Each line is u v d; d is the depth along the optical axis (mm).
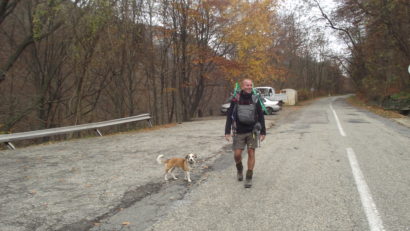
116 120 15188
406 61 27641
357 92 48688
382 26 27359
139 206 4797
